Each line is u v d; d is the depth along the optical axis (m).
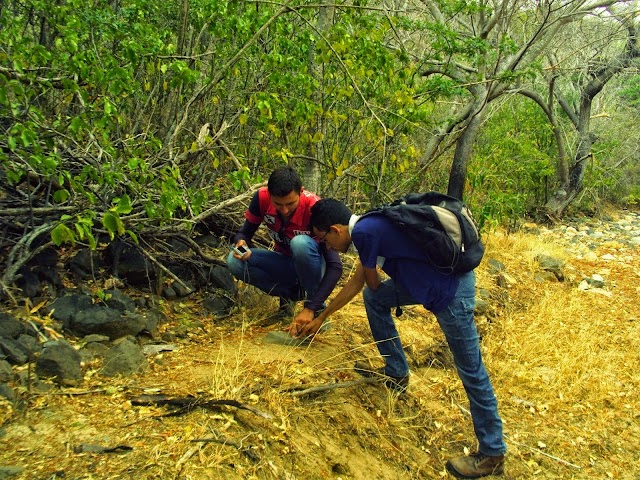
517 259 7.77
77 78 4.20
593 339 5.68
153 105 5.38
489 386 3.48
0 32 4.42
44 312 3.74
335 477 3.20
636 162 14.79
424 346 4.82
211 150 4.68
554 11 8.38
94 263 4.54
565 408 4.61
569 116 12.69
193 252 4.94
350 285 3.59
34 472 2.54
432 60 8.28
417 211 3.16
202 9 5.14
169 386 3.35
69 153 4.13
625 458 4.13
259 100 4.79
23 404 2.95
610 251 9.43
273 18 4.89
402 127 6.42
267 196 4.00
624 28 10.28
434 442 3.88
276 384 3.57
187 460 2.79
